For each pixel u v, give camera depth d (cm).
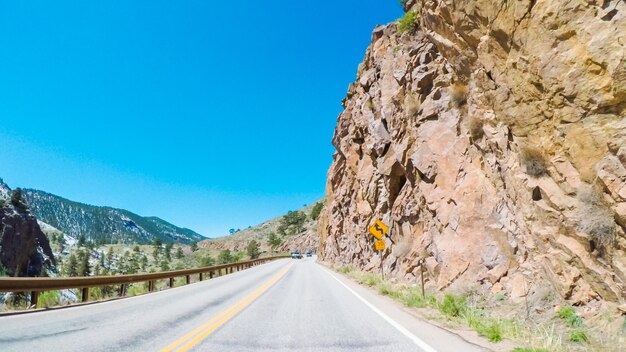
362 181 3522
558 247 895
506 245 1180
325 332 763
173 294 1638
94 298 1537
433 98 1878
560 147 867
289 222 17762
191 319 934
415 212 1977
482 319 818
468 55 1281
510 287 1080
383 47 3297
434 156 1725
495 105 1140
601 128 741
